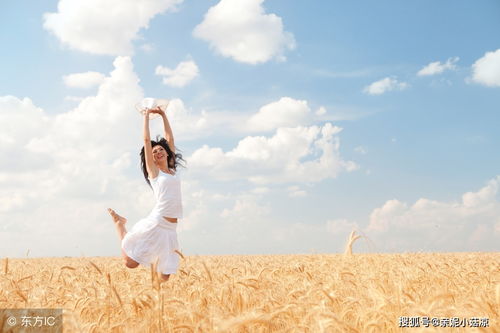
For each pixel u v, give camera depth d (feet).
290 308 12.25
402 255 37.09
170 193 22.57
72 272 28.14
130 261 22.36
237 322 9.87
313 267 29.09
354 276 20.47
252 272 24.00
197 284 17.95
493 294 14.87
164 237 22.41
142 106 23.49
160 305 12.44
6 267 19.86
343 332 10.55
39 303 15.38
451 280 19.03
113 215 23.97
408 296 13.85
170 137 24.49
